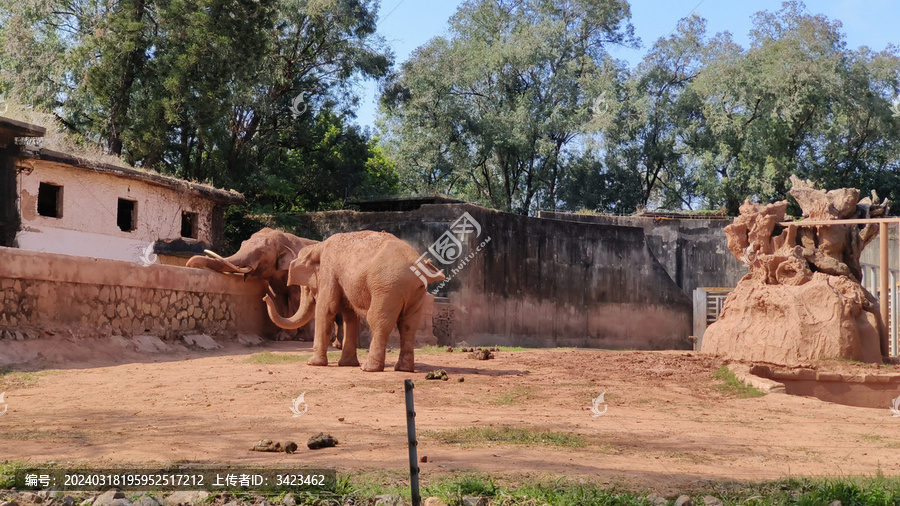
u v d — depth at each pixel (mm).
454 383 13617
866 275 25453
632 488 6824
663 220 39938
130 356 17031
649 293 36531
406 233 32094
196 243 29250
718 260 39562
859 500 6480
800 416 11883
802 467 8156
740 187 52781
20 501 6254
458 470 7355
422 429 9602
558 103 52312
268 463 7434
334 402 11586
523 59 50844
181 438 8719
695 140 54375
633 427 10406
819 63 49219
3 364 14219
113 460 7496
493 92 54281
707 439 9680
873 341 17406
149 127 33062
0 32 38469
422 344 26016
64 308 16484
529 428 9836
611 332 35594
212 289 20875
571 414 11328
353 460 7719
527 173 57062
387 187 57469
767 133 51406
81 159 24297
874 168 56969
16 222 22781
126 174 25656
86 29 36875
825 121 52688
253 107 38156
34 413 10469
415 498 5680
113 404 11242
